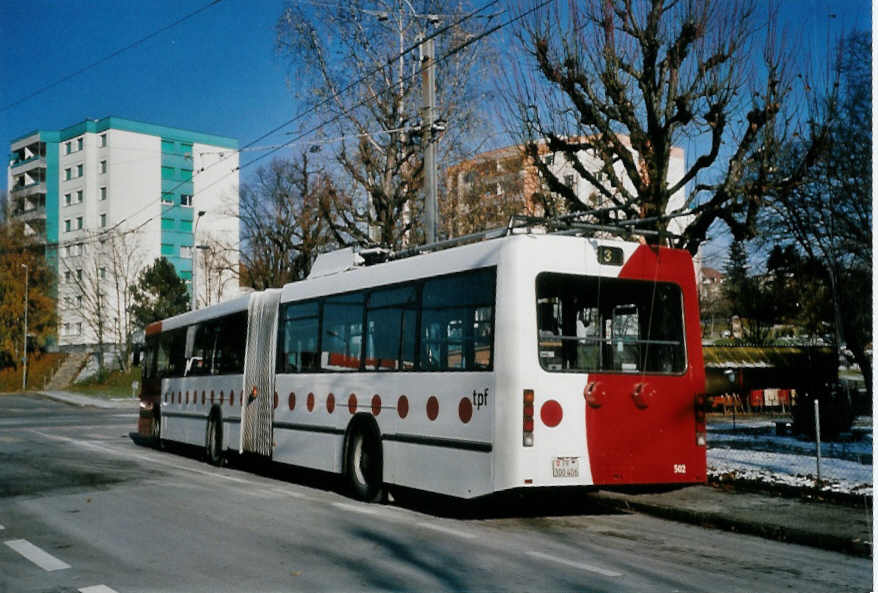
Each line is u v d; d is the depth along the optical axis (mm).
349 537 8867
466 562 7660
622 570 7422
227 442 16359
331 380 12727
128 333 69062
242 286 65312
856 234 19750
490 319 9555
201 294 70312
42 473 14906
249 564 7516
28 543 8508
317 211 37688
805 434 17953
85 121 84500
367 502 11586
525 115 15492
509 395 9250
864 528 9219
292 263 46812
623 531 9711
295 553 8008
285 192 48281
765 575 7441
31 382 73000
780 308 37094
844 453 14961
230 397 16391
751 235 13945
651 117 14094
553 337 9492
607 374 9703
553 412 9375
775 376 33938
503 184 27375
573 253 9758
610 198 14945
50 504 11195
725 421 25875
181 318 19969
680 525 10258
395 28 27016
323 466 12734
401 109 26891
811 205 20031
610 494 11836
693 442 10141
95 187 84562
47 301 76250
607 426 9648
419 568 7383
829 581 7258
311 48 27250
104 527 9438
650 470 9828
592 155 17109
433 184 18312
